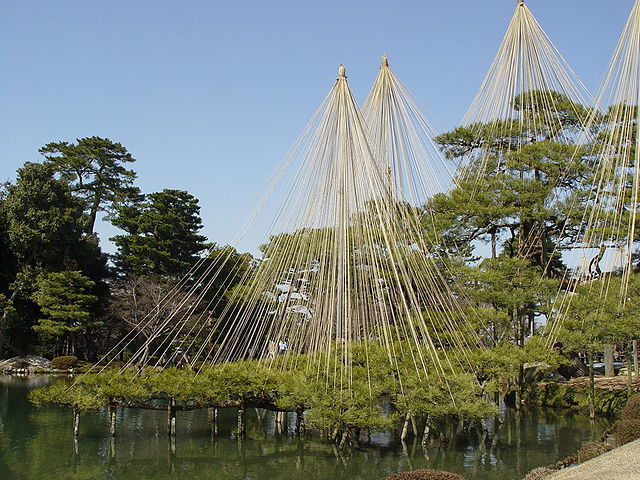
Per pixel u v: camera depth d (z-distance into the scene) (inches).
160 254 1950.1
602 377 1446.9
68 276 1940.2
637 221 568.7
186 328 1761.8
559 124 1198.3
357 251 754.2
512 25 1012.5
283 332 912.3
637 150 367.9
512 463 719.7
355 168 702.5
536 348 1024.2
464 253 1209.4
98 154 2632.9
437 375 749.3
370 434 892.6
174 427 863.7
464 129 1267.2
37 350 2053.4
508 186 1160.8
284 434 902.4
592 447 631.2
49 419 1010.7
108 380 845.8
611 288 914.1
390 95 823.7
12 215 2036.2
